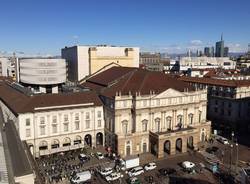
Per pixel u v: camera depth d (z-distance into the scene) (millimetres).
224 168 86750
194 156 96688
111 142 99688
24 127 91375
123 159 90000
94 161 91188
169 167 87625
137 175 82062
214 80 141875
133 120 98438
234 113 124688
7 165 58219
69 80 164500
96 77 134250
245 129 128000
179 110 104625
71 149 97625
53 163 88938
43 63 141875
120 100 95812
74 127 99375
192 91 107312
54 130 96188
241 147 104812
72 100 100312
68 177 80000
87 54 150500
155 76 108938
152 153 98938
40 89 144000
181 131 98188
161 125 101812
